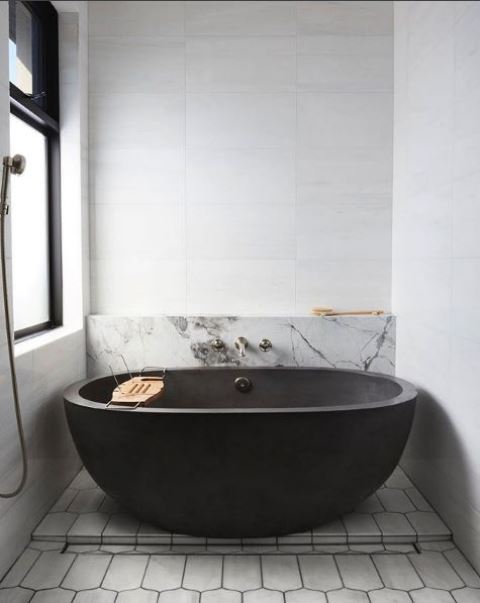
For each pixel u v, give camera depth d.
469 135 2.35
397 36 3.35
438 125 2.70
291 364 3.36
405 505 2.81
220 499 2.39
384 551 2.45
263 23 3.40
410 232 3.12
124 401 2.48
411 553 2.44
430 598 2.12
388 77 3.40
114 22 3.39
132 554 2.42
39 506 2.60
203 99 3.40
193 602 2.09
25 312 3.01
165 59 3.40
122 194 3.42
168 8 3.39
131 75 3.39
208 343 3.35
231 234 3.44
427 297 2.86
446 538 2.52
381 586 2.19
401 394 2.67
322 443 2.36
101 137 3.40
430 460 2.82
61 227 3.27
